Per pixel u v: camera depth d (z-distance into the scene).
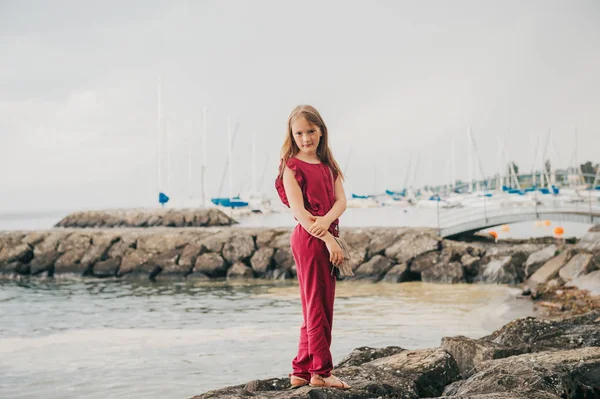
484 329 10.18
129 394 6.58
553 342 5.15
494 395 3.28
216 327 10.82
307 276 3.42
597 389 3.61
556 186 58.59
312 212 3.44
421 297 14.49
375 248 19.23
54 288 18.08
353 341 9.30
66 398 6.48
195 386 6.86
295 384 3.56
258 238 20.97
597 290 12.70
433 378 4.24
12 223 82.50
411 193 102.50
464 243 18.78
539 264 16.41
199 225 39.38
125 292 16.80
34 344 9.45
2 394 6.66
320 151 3.57
